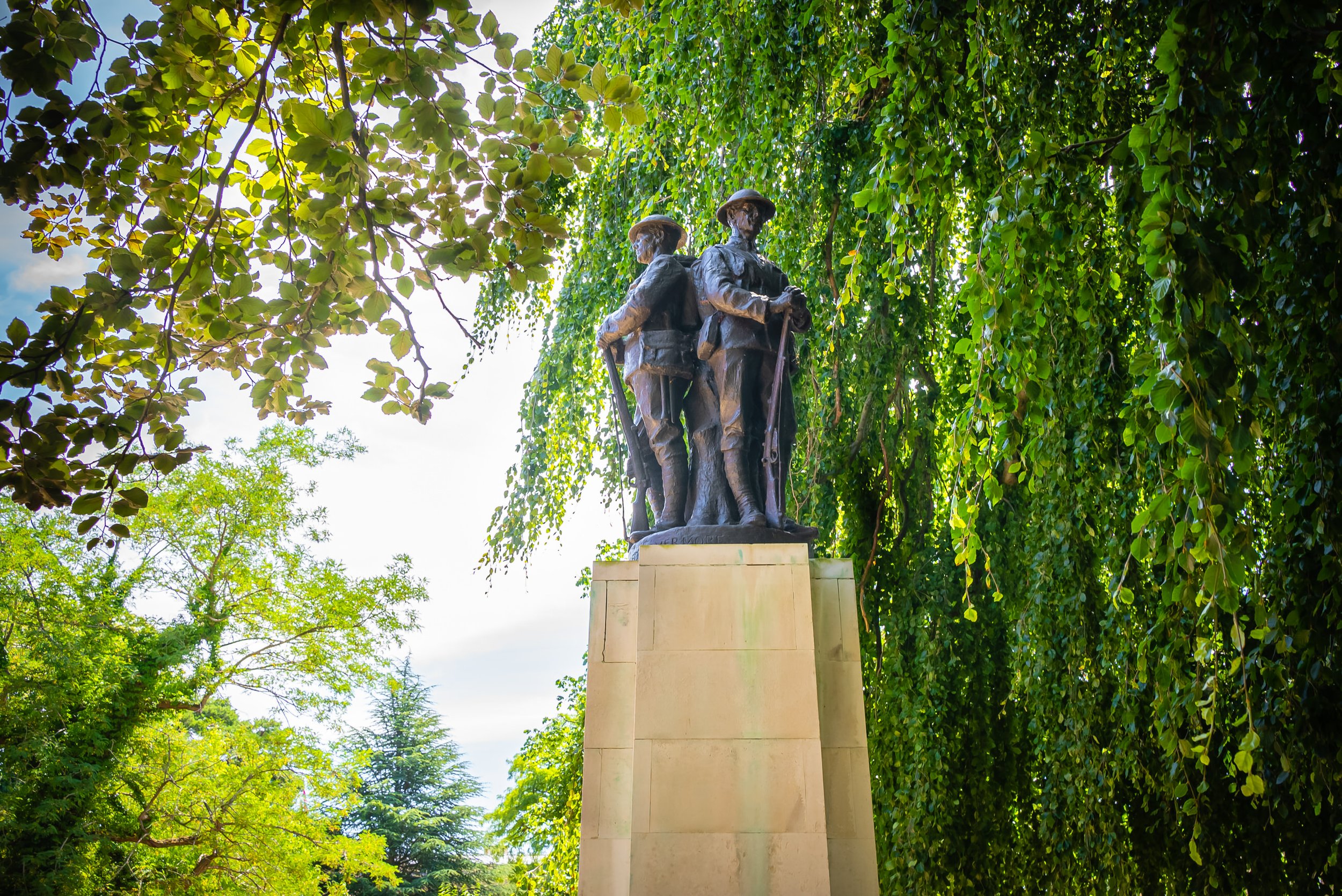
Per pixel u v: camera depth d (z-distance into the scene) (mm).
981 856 7289
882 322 8625
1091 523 6684
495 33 4578
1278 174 4562
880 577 8430
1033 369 4691
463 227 4895
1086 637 6562
